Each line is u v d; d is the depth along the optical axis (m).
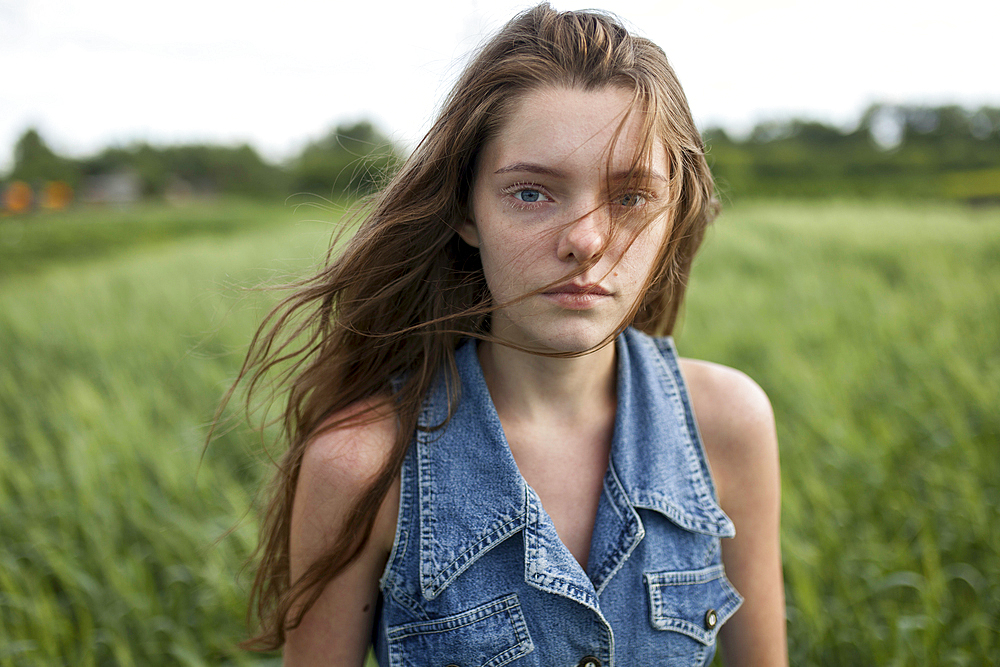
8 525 2.82
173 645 2.15
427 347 0.93
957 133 41.19
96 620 2.33
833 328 5.09
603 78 0.76
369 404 0.94
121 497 2.88
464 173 0.85
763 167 37.91
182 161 60.19
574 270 0.75
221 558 2.36
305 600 0.91
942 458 3.06
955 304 5.42
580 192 0.76
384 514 0.89
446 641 0.86
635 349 0.97
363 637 0.97
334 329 0.99
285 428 1.05
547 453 0.92
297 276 1.12
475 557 0.86
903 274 7.53
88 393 4.14
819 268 7.91
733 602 0.97
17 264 18.12
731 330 5.12
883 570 2.29
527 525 0.85
